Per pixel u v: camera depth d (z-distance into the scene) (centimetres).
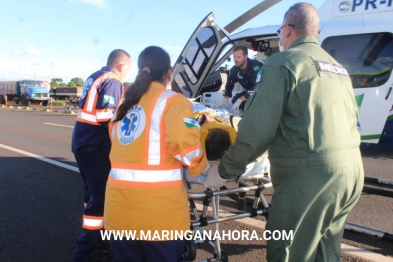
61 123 1346
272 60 184
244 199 392
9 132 1068
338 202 183
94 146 280
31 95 2714
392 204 429
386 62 566
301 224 184
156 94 190
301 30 195
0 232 355
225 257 259
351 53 591
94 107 282
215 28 548
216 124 244
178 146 176
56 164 636
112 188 191
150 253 189
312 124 175
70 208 419
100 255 291
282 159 186
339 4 615
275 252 194
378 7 577
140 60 203
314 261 207
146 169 182
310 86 176
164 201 182
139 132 185
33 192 477
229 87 524
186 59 545
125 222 185
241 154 186
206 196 243
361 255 299
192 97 582
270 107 176
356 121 199
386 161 663
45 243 332
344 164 179
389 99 568
